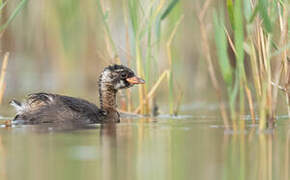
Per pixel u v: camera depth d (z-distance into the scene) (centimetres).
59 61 2533
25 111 1473
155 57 1738
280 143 1087
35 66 2630
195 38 2403
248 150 1019
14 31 2442
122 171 862
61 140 1120
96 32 2373
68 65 2502
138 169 874
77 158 948
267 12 1184
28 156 962
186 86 2584
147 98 1706
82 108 1502
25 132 1237
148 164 912
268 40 1249
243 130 1272
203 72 2458
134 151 1012
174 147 1054
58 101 1490
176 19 1780
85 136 1178
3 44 2338
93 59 2508
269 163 916
